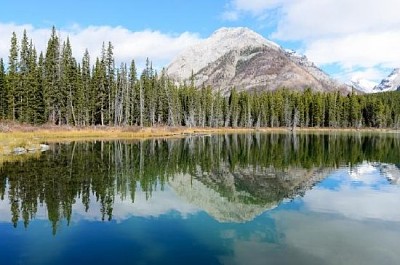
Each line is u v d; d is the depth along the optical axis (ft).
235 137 332.60
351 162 152.56
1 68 266.36
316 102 561.84
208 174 119.75
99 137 267.39
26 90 263.49
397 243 54.60
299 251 50.88
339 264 46.68
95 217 66.28
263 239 55.67
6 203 74.33
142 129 320.91
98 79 325.21
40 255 48.37
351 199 83.87
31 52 281.13
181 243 53.57
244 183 104.58
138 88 377.30
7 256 48.08
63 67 298.97
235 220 65.82
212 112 489.67
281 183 104.83
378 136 380.58
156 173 118.01
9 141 170.30
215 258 47.75
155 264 45.55
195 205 76.74
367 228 61.87
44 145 178.81
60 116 292.40
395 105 599.57
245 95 554.05
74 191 86.17
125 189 90.79
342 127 563.89
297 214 70.33
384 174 120.47
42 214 67.26
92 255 48.57
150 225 62.13
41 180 98.02
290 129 531.91
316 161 155.53
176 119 424.87
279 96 565.53
